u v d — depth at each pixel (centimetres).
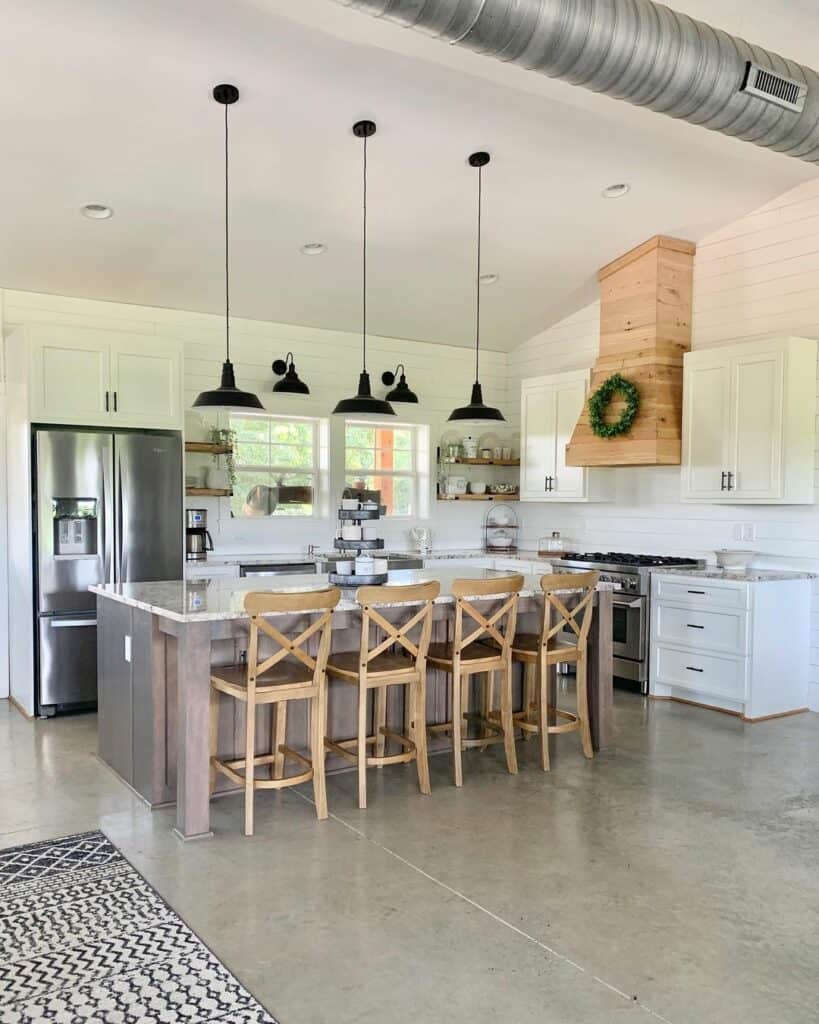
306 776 344
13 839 325
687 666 539
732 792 380
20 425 516
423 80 386
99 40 345
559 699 546
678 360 588
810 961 241
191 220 491
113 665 402
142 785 369
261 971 234
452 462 737
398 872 296
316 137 427
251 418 655
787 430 507
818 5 360
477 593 387
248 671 330
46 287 546
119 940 250
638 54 295
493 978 231
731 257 570
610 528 673
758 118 338
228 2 327
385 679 366
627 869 300
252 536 647
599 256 600
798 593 521
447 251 569
